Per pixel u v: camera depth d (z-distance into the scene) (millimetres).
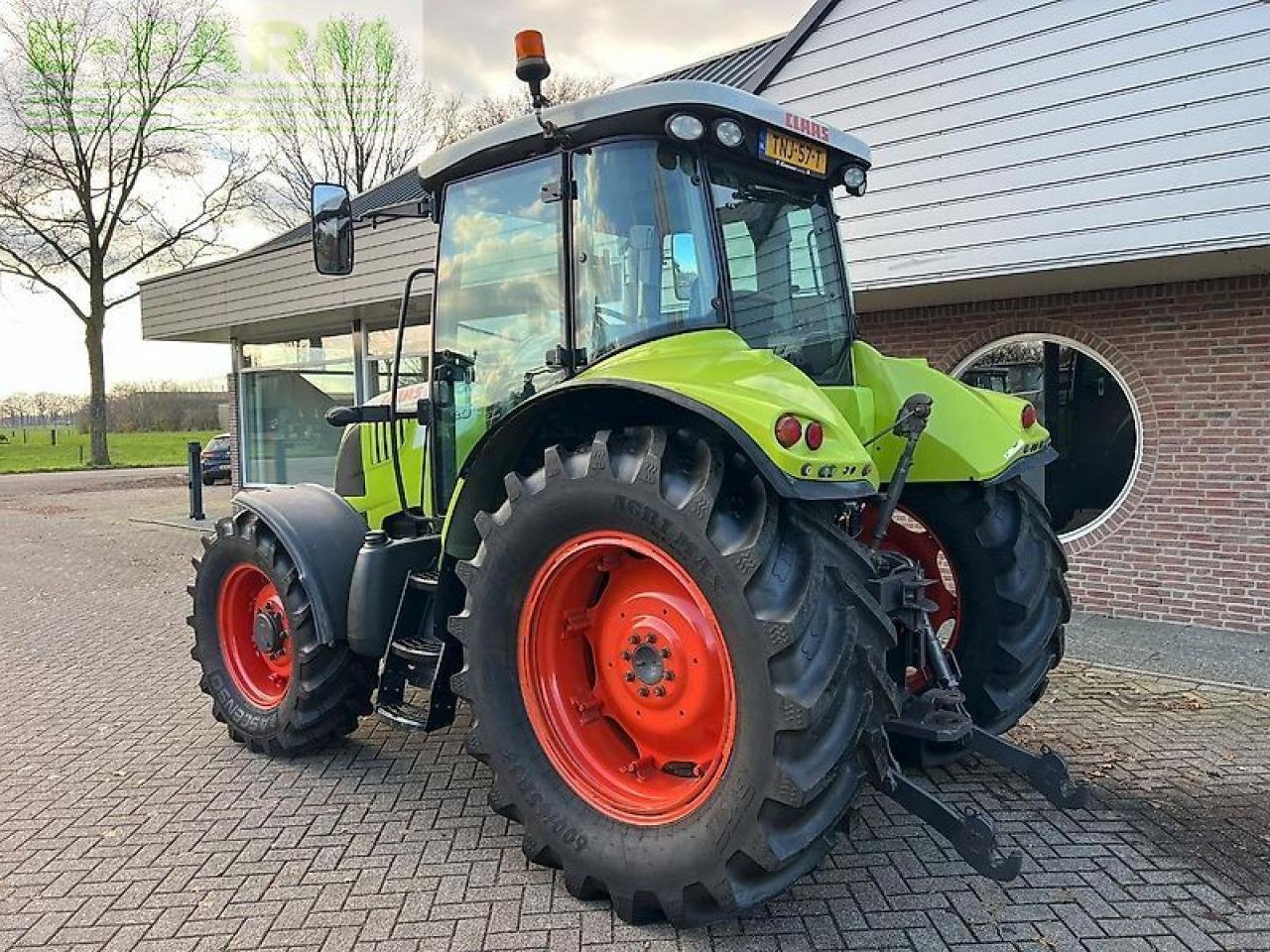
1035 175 6273
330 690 4086
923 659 3205
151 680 5652
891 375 3732
